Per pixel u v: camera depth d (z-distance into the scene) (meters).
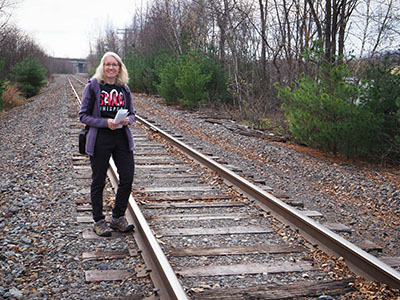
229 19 18.78
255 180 7.08
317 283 3.57
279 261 4.04
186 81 18.36
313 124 9.87
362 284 3.57
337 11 14.42
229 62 19.86
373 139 9.37
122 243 4.36
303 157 9.44
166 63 22.56
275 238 4.62
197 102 18.95
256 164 8.54
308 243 4.45
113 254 4.07
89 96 4.25
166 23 29.61
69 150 9.11
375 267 3.60
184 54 22.06
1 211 5.28
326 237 4.27
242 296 3.35
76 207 5.48
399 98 8.56
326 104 9.43
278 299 3.33
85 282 3.57
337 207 6.05
